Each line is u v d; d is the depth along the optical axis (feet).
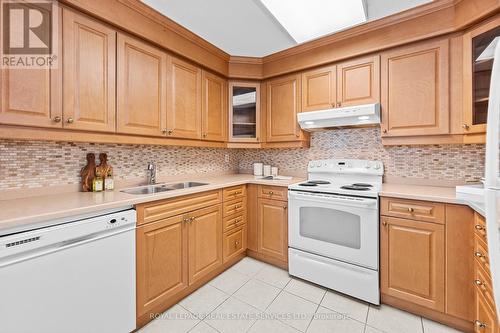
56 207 4.00
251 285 6.72
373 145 7.69
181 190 5.98
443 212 5.02
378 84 6.58
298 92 8.13
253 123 9.14
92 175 5.75
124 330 4.64
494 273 2.78
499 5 4.56
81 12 4.73
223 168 10.16
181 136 6.97
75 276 3.92
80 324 3.99
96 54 4.97
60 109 4.44
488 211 2.83
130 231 4.74
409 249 5.42
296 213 6.98
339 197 6.14
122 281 4.59
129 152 6.76
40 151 5.09
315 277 6.66
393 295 5.64
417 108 6.05
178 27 6.47
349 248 6.09
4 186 4.63
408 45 6.18
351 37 6.87
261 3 6.09
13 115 3.89
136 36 5.73
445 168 6.60
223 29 7.47
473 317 4.73
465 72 5.39
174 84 6.75
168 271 5.57
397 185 6.98
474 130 5.24
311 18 6.52
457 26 5.41
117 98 5.35
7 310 3.24
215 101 8.27
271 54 8.36
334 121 7.34
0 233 3.26
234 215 7.79
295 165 9.35
